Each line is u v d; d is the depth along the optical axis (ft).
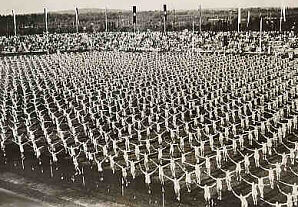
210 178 62.90
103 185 61.77
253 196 53.57
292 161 67.41
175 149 76.64
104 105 107.55
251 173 64.34
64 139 80.28
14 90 129.18
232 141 74.84
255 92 113.91
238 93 115.44
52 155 72.08
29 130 84.99
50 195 58.70
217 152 66.39
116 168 68.39
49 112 99.45
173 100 101.81
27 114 96.89
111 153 75.20
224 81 127.44
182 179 62.69
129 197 57.47
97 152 75.61
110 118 93.71
